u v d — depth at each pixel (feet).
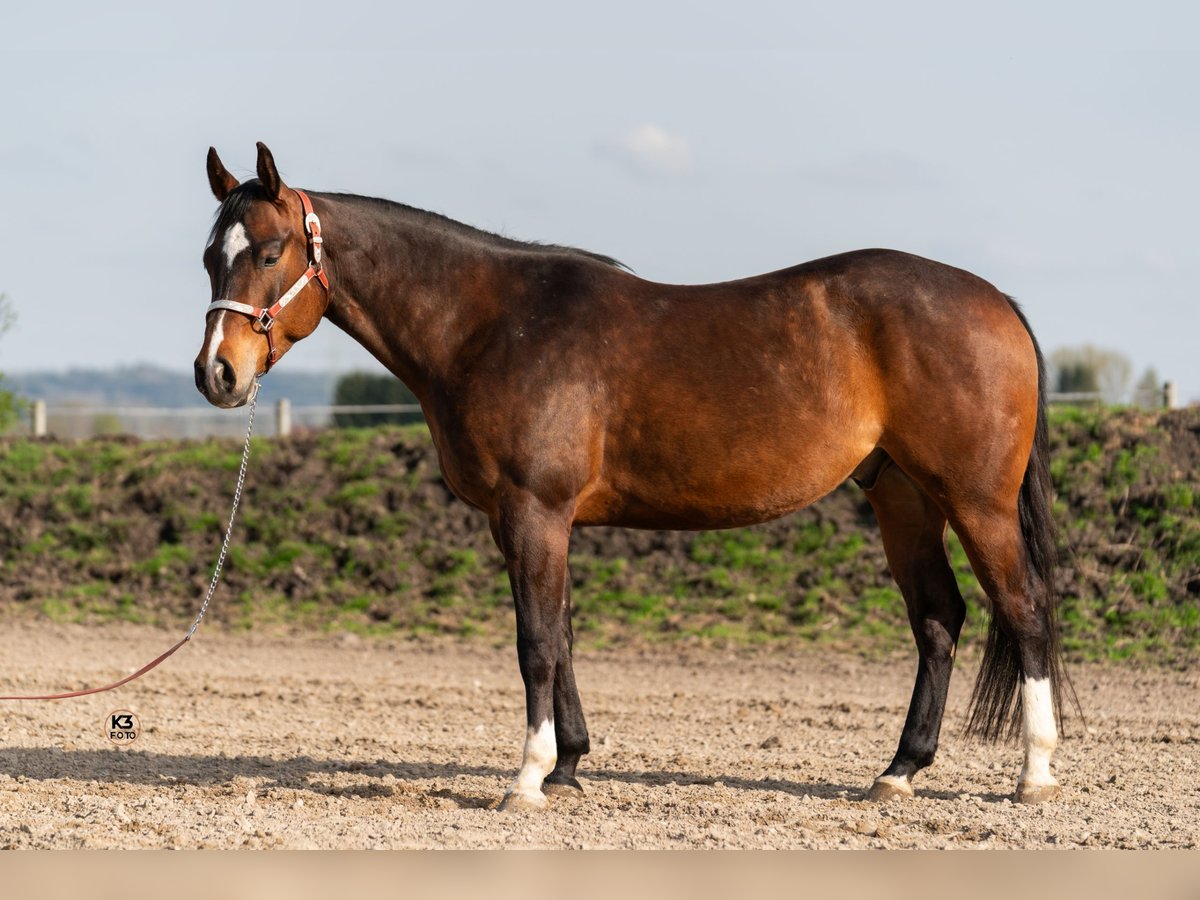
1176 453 51.67
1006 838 19.86
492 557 55.31
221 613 52.70
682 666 42.32
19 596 55.57
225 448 65.87
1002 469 21.65
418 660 44.11
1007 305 22.50
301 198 22.48
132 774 25.43
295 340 22.77
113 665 41.81
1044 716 22.16
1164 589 45.34
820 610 48.32
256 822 20.90
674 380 21.68
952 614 23.77
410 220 23.04
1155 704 34.47
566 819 21.13
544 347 21.77
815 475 21.89
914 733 23.40
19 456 66.28
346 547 56.44
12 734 29.60
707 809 21.79
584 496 22.09
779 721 32.71
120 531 59.57
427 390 22.84
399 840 19.71
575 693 23.38
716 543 53.21
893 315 21.57
